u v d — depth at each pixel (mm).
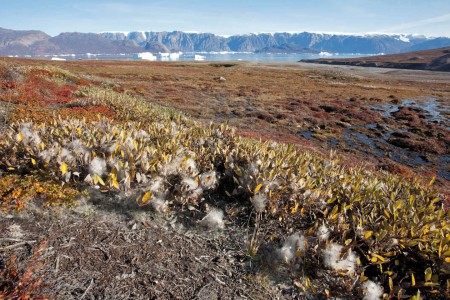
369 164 16234
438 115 31422
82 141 5891
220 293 3488
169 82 42969
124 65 73438
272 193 4793
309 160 6508
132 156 5012
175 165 5199
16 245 3586
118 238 4012
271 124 24281
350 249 3834
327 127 24672
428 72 103875
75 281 3293
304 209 4777
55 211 4266
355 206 5008
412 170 16422
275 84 50562
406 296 3432
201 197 4965
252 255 4043
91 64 68688
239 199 5184
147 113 14234
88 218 4262
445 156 19812
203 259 3938
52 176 4789
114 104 15094
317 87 50250
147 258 3791
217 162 6031
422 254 3949
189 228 4457
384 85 62250
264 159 5676
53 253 3580
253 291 3578
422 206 4945
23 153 5293
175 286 3484
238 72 72438
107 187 4633
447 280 3578
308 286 3631
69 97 17734
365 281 3672
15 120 9797
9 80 18281
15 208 4145
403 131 25016
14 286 3016
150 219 4469
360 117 28500
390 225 4203
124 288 3334
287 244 4086
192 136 7328
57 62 64562
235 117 25219
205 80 49250
